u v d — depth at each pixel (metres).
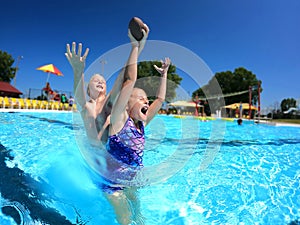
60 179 2.63
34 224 1.81
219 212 2.19
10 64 40.00
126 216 2.03
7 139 4.93
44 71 18.77
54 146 4.32
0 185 2.48
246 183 2.96
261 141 6.84
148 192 2.59
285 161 4.20
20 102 15.63
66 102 20.06
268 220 2.06
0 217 1.85
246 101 42.19
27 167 3.11
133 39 1.98
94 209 2.07
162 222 1.99
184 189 2.70
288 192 2.71
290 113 27.83
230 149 5.30
